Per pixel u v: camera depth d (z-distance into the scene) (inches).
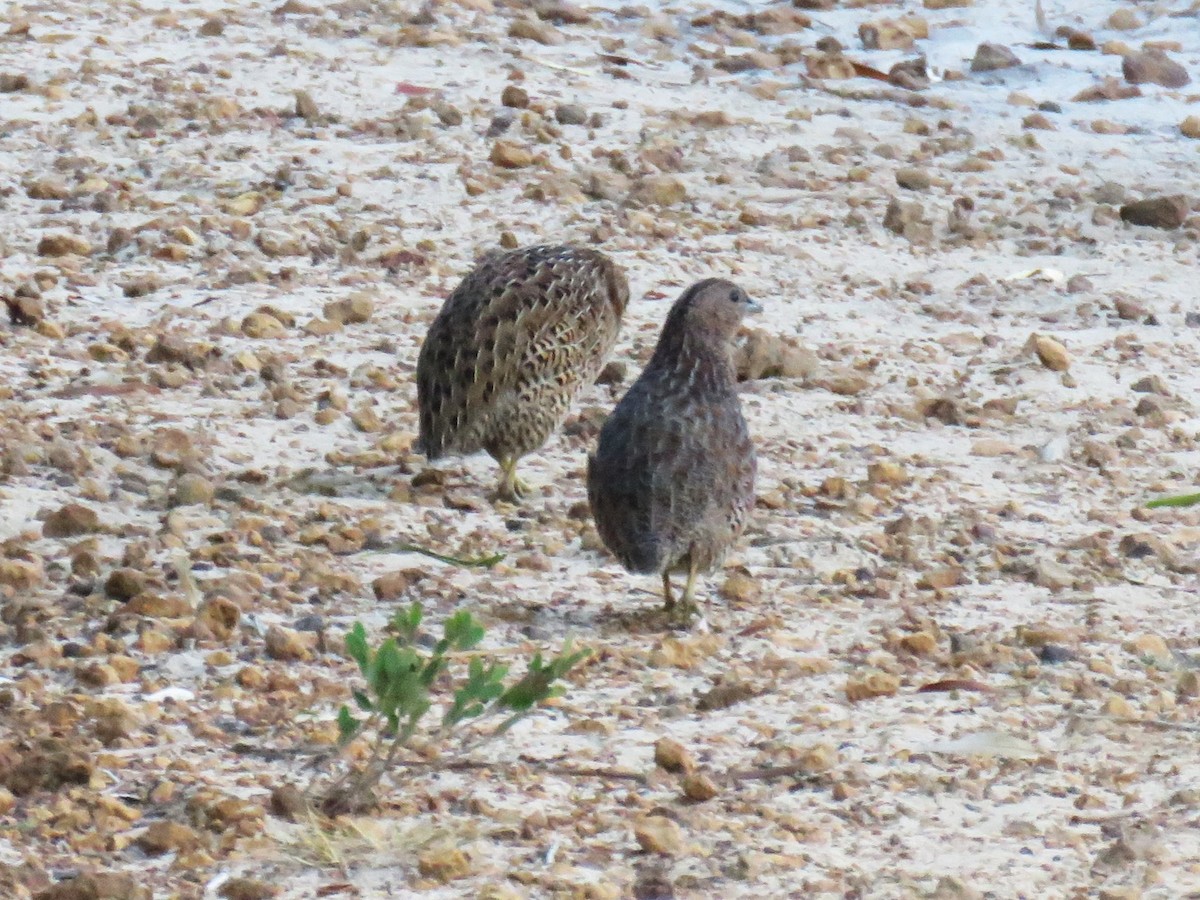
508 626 426.6
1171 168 848.3
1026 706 387.2
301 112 838.5
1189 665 414.9
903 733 370.6
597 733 369.4
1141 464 559.8
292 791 329.4
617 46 982.4
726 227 751.1
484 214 740.7
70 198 735.7
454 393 502.9
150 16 987.3
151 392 565.9
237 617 410.3
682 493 426.6
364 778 333.7
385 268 687.7
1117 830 333.4
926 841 329.1
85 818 324.8
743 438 438.6
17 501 477.7
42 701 372.2
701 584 459.2
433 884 309.1
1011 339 662.5
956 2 1061.1
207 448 522.9
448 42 955.3
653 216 752.3
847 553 477.4
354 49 946.7
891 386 609.3
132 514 481.1
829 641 425.1
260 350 601.9
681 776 351.9
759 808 338.0
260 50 934.4
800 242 740.0
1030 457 559.2
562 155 807.1
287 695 382.0
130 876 299.4
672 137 846.5
